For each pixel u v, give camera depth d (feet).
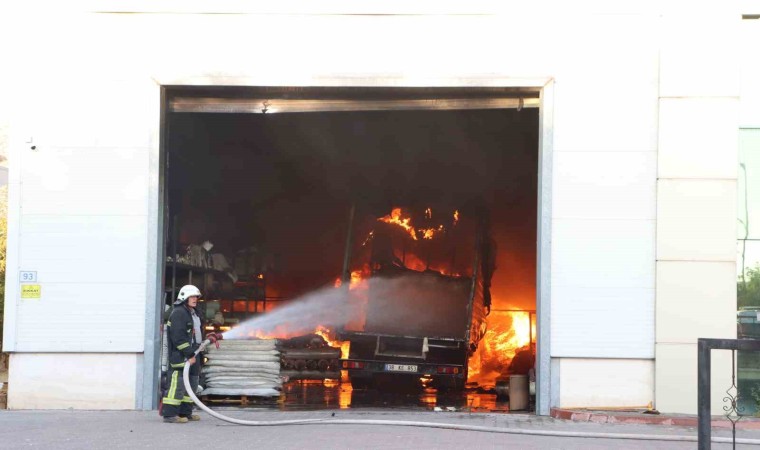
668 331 39.17
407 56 40.73
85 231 40.34
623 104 40.09
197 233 69.31
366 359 53.36
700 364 20.76
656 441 31.27
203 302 58.29
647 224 39.75
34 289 40.06
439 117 65.51
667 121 39.70
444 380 54.90
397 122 66.80
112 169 40.55
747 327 39.42
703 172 39.50
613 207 39.88
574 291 39.68
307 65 40.86
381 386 55.06
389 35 40.78
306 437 30.48
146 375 39.78
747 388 38.88
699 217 39.45
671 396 38.88
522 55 40.47
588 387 39.45
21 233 40.32
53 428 32.53
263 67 40.83
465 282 54.95
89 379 39.83
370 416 38.24
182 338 34.22
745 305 39.55
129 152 40.60
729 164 39.40
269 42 40.91
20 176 40.45
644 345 39.37
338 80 40.73
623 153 39.99
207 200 71.05
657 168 39.70
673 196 39.52
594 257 39.75
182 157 67.41
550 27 40.45
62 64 40.78
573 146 40.09
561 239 39.86
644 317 39.50
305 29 40.91
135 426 33.53
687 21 39.93
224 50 40.98
